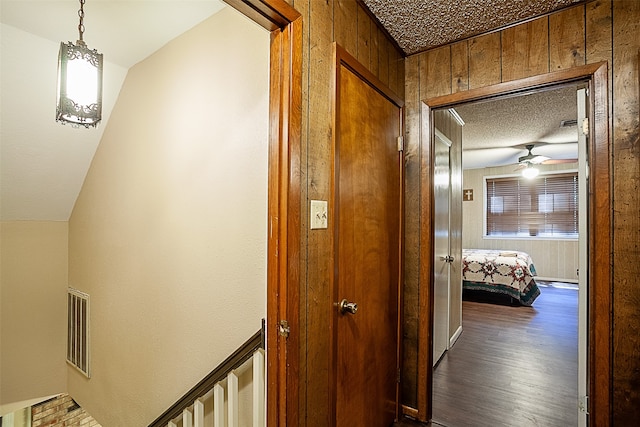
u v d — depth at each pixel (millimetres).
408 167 2141
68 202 2916
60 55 1347
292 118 1186
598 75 1562
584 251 1641
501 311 4453
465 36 1925
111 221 2512
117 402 2488
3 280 2830
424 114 2078
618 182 1513
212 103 1774
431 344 2104
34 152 2359
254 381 1405
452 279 3266
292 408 1179
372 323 1755
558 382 2523
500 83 1834
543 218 6410
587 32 1600
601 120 1549
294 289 1190
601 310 1527
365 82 1674
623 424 1481
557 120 3527
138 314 2273
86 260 2838
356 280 1596
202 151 1824
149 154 2162
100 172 2609
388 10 1685
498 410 2162
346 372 1510
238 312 1654
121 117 2385
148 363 2189
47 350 3068
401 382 2121
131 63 2254
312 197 1288
